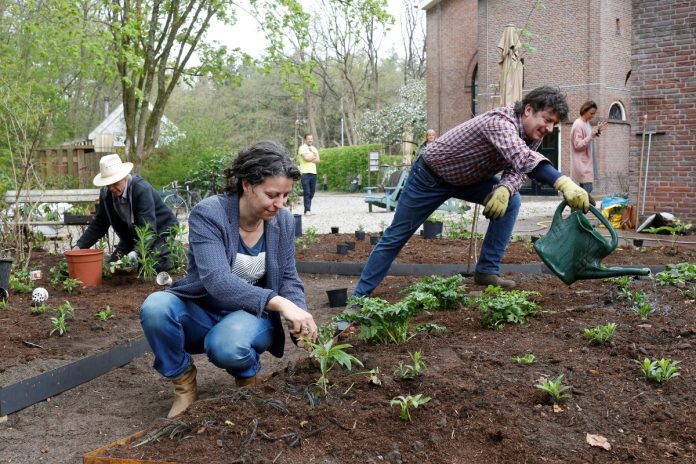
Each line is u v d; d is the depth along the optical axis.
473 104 29.58
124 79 13.98
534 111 4.60
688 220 11.70
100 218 7.02
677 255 7.75
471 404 3.03
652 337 3.90
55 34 13.91
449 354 3.76
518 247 8.58
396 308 3.90
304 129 52.59
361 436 2.78
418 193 5.15
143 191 6.82
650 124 11.95
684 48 11.55
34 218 9.42
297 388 3.22
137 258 6.90
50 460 3.17
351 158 34.03
